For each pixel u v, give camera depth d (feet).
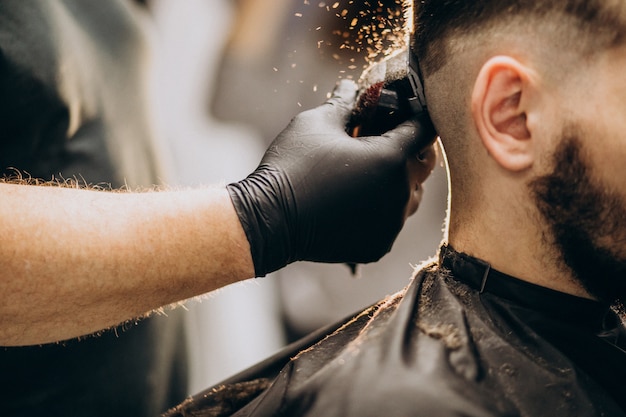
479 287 3.20
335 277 9.40
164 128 6.35
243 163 8.61
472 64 3.21
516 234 3.17
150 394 5.20
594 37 2.96
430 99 3.43
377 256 3.67
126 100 5.22
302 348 3.92
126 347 4.99
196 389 5.89
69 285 3.34
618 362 3.11
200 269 3.48
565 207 3.07
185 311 5.68
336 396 2.89
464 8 3.25
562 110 3.01
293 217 3.50
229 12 8.48
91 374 4.84
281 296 9.26
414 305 3.13
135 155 5.24
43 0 4.64
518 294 3.15
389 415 2.77
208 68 8.43
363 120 3.72
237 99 8.69
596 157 3.00
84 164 4.80
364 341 3.00
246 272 3.52
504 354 2.94
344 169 3.53
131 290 3.44
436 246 9.39
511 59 3.05
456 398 2.77
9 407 4.66
